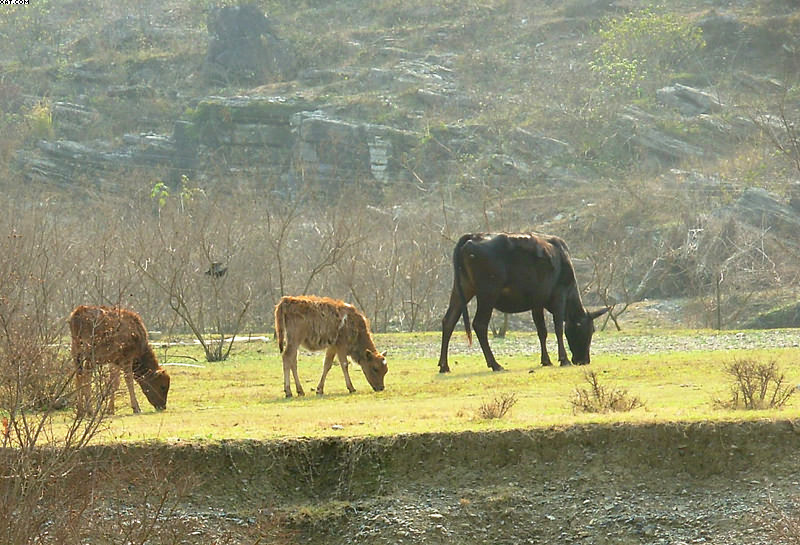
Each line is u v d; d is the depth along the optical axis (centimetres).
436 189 6856
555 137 7325
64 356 1791
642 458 1469
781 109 5659
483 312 2325
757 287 5103
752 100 7306
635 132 7131
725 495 1413
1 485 1238
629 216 5728
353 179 7300
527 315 4838
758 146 6456
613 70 7831
